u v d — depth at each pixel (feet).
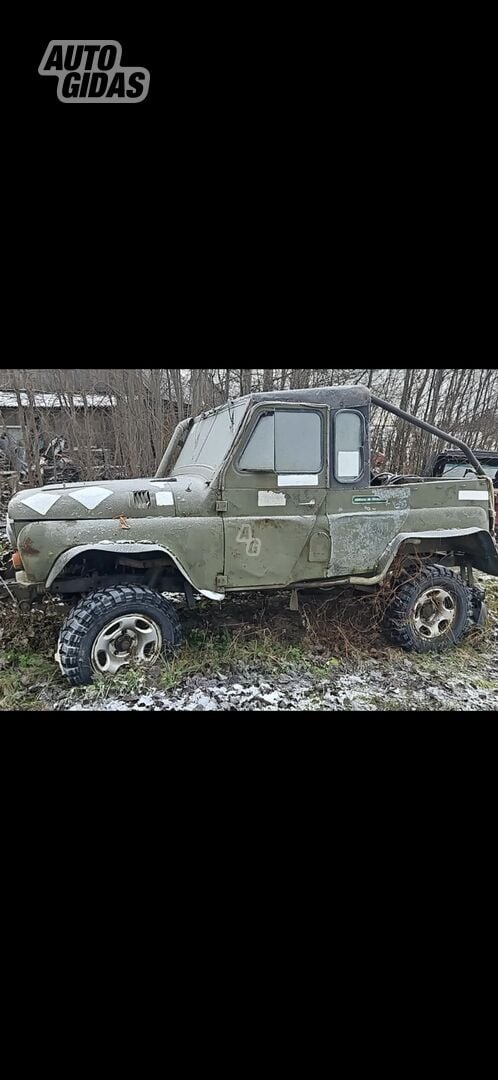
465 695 10.22
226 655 11.27
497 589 17.31
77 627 9.59
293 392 10.79
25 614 12.67
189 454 13.32
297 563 11.02
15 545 9.96
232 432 10.93
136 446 28.58
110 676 9.80
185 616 13.69
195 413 30.01
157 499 10.21
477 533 12.37
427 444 32.81
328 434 11.05
